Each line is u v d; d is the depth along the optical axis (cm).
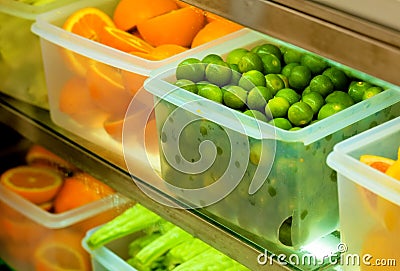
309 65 134
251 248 126
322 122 117
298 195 119
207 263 162
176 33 156
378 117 123
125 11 160
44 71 168
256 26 110
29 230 194
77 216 188
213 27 153
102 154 157
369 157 112
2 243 204
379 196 107
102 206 188
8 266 207
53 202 199
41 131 171
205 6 118
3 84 182
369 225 111
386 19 94
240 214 128
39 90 173
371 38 95
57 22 163
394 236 108
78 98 159
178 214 140
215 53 142
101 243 177
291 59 138
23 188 196
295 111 122
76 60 154
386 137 116
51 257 193
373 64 96
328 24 100
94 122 158
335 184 123
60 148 167
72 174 198
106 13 168
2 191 198
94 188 191
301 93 134
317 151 118
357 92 127
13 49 174
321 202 122
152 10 159
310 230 123
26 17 166
